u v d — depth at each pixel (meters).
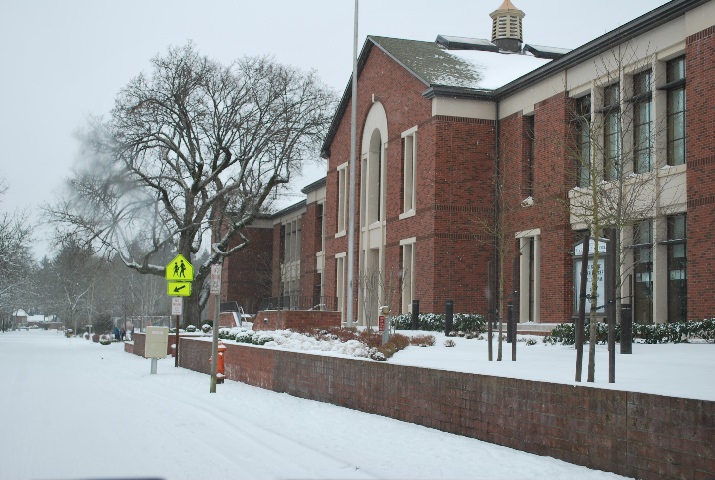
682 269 22.66
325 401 15.95
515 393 10.34
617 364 13.84
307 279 54.06
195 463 9.60
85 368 27.95
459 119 31.95
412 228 33.47
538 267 29.30
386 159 37.06
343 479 8.68
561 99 28.00
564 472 8.80
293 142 44.59
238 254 64.81
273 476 8.84
